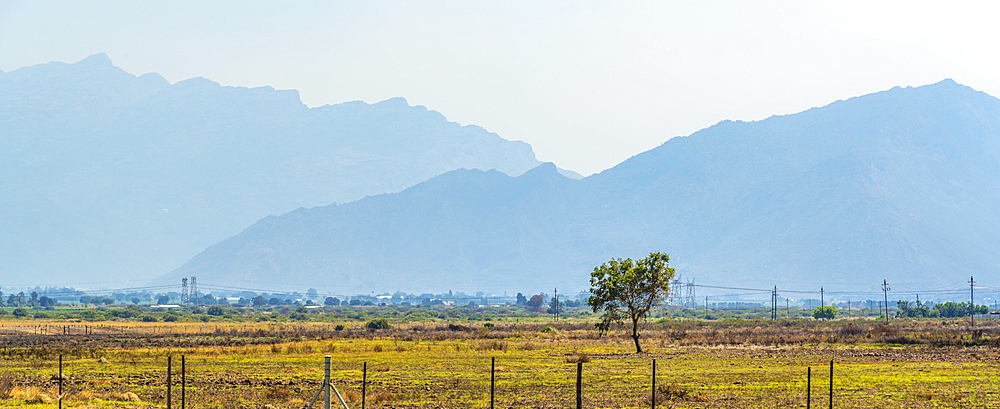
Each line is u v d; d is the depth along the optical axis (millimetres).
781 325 177875
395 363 73500
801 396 49500
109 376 60781
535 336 128500
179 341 115250
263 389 53031
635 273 86562
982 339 106000
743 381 57375
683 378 59688
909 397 49094
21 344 108312
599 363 73938
